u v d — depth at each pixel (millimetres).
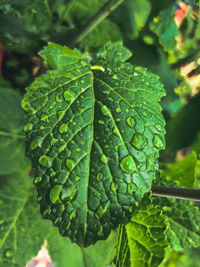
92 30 223
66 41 224
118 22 230
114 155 118
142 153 120
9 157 191
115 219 114
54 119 123
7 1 209
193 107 222
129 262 128
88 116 126
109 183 116
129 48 222
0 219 172
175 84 220
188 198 133
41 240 175
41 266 204
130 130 122
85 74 143
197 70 221
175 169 182
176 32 235
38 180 114
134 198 116
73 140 119
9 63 220
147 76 148
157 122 127
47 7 219
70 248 180
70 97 129
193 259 209
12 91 204
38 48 222
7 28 216
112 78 142
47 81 134
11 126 197
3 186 182
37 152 117
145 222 130
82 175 116
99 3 230
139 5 239
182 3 231
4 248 166
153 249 125
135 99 132
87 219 113
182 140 220
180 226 165
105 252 182
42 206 113
